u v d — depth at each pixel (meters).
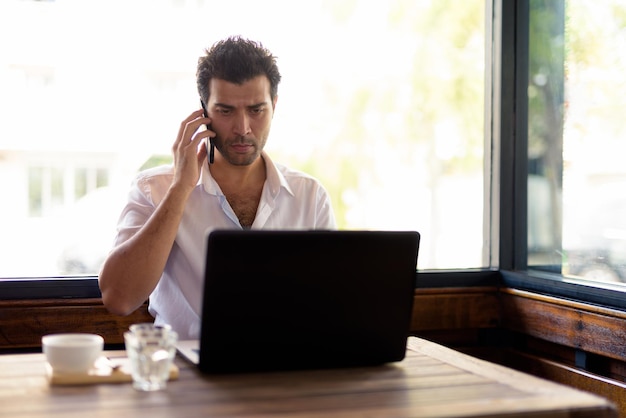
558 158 2.64
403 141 3.11
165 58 2.58
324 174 3.09
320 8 2.93
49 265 2.44
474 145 2.93
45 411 1.25
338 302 1.54
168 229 1.96
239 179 2.22
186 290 2.15
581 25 2.54
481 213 2.89
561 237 2.62
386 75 3.12
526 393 1.43
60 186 2.49
